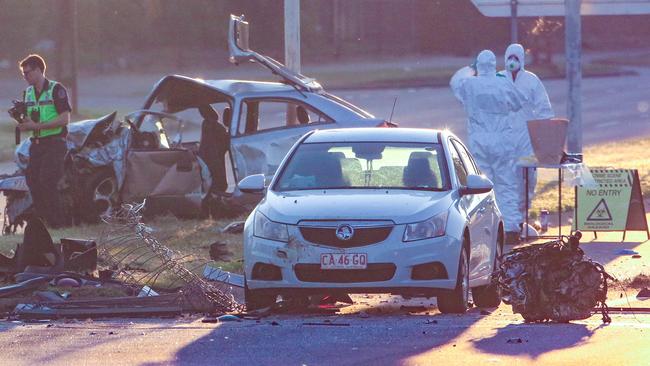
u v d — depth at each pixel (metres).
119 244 50.69
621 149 107.69
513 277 34.75
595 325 33.88
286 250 36.22
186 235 57.00
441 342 30.50
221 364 27.66
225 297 38.94
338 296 41.41
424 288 36.28
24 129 57.75
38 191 58.72
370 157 40.41
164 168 63.06
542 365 27.14
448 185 39.41
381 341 30.73
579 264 34.66
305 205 37.06
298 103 64.56
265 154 63.97
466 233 38.44
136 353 29.16
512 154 59.97
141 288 40.47
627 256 54.00
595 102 173.88
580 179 57.59
